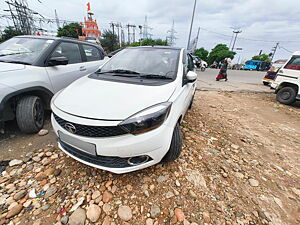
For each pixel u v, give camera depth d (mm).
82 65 3340
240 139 2840
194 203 1490
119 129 1336
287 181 1886
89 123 1342
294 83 5207
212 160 2119
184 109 2193
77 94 1648
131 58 2420
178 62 2205
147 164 1521
